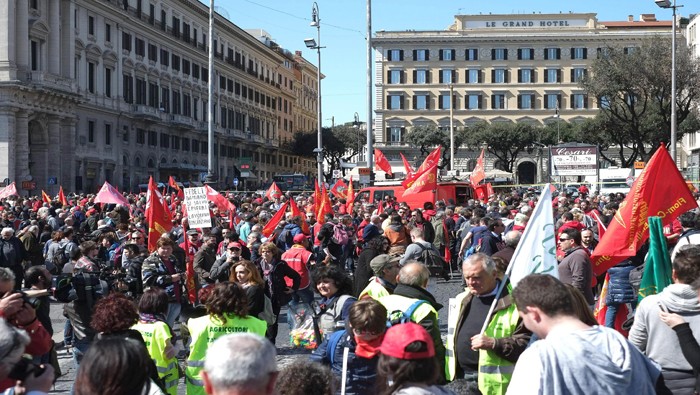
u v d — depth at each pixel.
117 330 7.08
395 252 13.69
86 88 65.75
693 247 6.39
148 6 76.62
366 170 37.38
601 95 67.50
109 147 69.62
